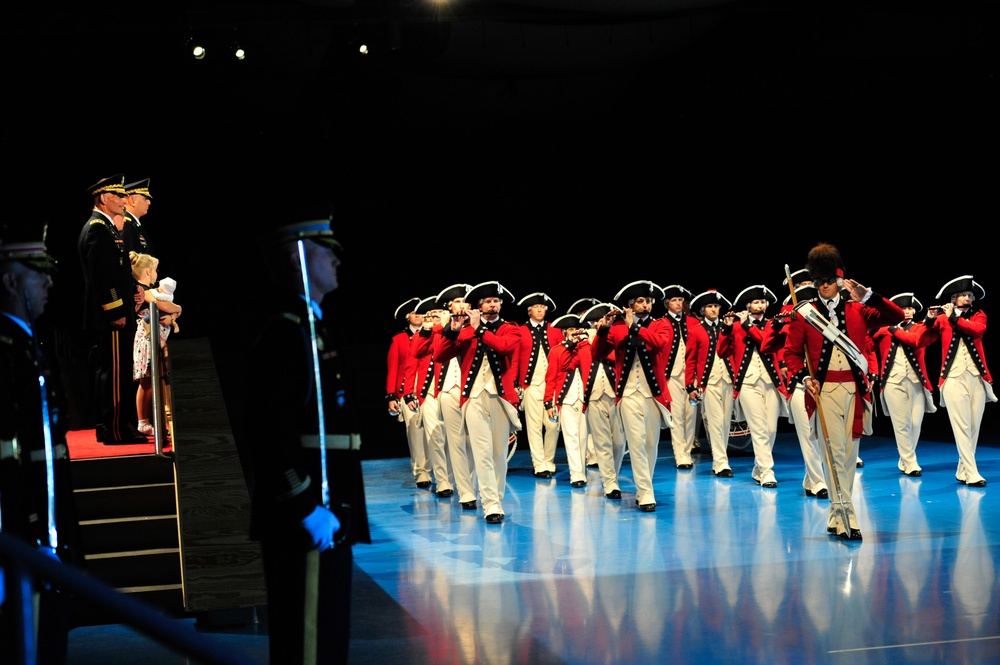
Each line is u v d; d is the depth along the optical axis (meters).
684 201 17.69
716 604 5.86
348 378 3.31
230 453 6.16
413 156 17.39
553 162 17.89
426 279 17.72
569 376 10.89
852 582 6.23
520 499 10.14
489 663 4.97
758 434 10.37
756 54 14.09
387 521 9.14
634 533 8.04
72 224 14.73
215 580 5.46
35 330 3.36
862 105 15.59
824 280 7.43
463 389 9.02
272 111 14.41
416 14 11.70
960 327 9.90
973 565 6.55
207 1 11.22
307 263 3.23
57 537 3.32
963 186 14.80
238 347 16.27
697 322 11.23
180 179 15.58
